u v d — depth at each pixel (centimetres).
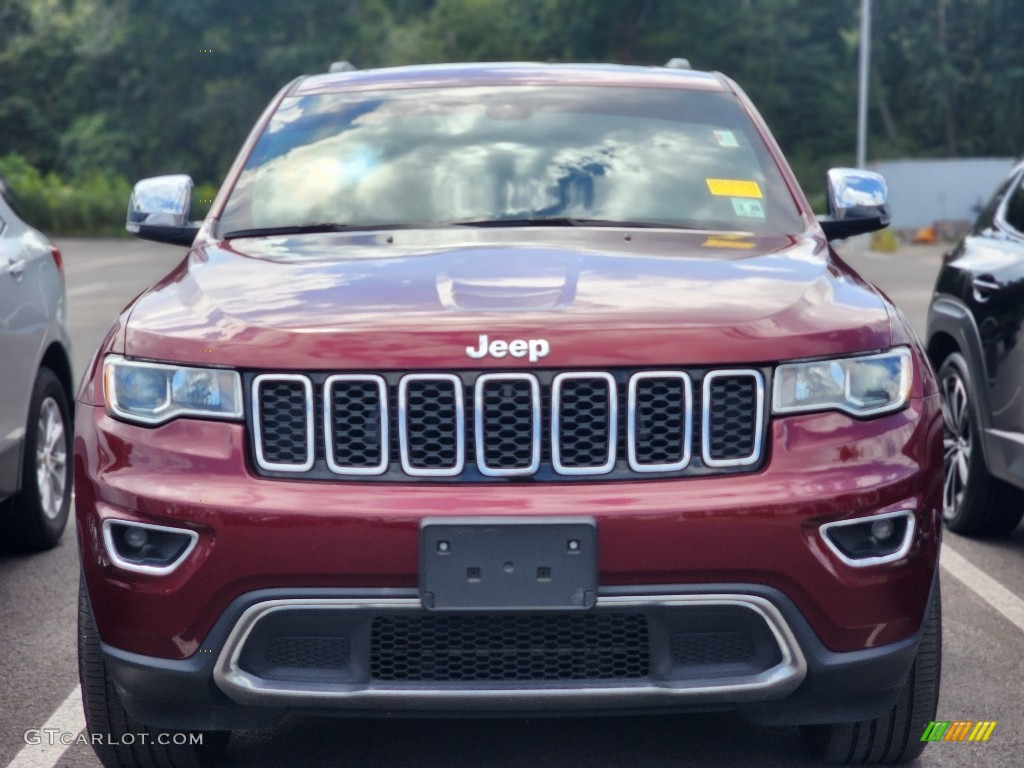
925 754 392
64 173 6631
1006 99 7425
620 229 425
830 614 328
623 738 407
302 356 331
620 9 6594
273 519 322
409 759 392
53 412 645
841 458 333
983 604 543
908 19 7506
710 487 326
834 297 360
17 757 399
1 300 568
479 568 319
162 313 360
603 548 320
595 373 328
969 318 621
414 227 432
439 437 329
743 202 447
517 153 464
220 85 6122
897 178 5244
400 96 498
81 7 6925
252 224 443
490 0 6819
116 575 337
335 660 329
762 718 342
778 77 6956
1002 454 590
